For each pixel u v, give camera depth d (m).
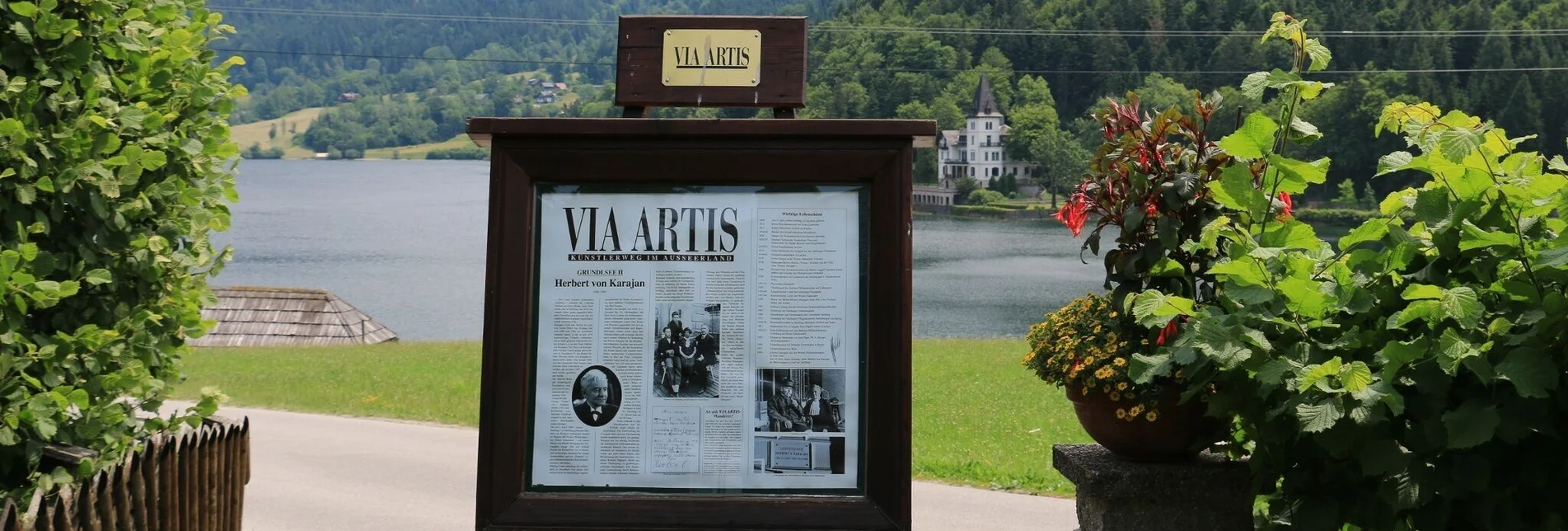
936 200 85.50
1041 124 83.62
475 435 11.65
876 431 3.15
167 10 4.30
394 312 62.22
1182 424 3.93
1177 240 3.92
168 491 4.11
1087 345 4.04
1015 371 17.58
